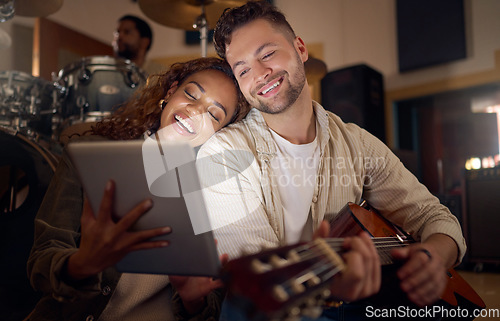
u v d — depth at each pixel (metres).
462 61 4.98
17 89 2.61
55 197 1.12
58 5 3.15
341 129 1.39
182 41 5.34
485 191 3.18
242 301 0.56
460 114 5.27
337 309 1.00
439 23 5.03
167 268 0.85
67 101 2.92
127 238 0.80
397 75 5.36
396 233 1.26
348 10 5.35
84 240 0.83
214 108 1.38
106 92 2.83
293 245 0.70
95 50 4.79
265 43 1.24
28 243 1.62
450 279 1.20
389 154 1.41
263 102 1.25
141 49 4.20
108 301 1.09
